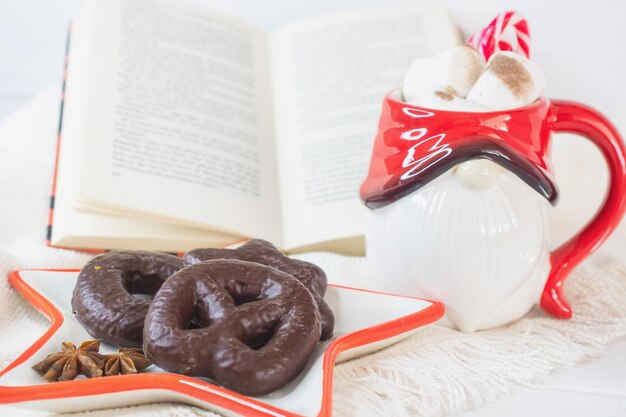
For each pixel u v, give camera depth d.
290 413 0.40
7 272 0.53
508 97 0.47
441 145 0.47
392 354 0.47
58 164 0.61
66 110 0.63
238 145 0.65
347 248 0.62
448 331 0.50
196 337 0.42
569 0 0.71
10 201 0.60
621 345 0.50
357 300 0.50
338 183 0.63
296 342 0.42
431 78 0.49
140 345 0.45
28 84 0.82
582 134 0.51
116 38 0.65
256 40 0.71
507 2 0.72
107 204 0.58
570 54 0.71
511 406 0.45
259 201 0.63
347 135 0.65
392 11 0.70
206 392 0.41
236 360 0.41
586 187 0.65
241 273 0.45
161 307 0.43
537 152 0.48
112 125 0.61
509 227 0.48
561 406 0.45
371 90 0.67
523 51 0.51
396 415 0.43
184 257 0.49
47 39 0.81
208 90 0.66
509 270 0.49
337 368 0.46
